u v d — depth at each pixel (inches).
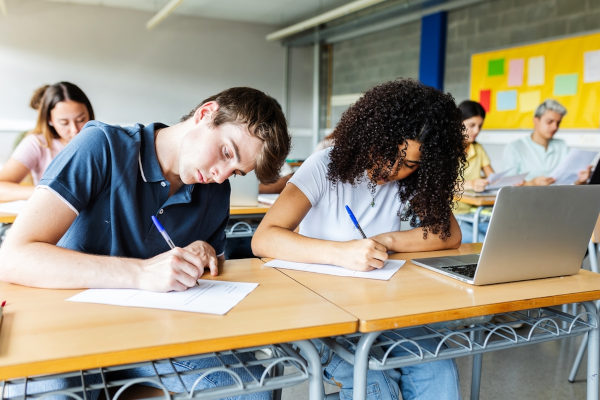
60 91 96.3
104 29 286.2
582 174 128.1
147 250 47.2
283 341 33.4
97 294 38.4
